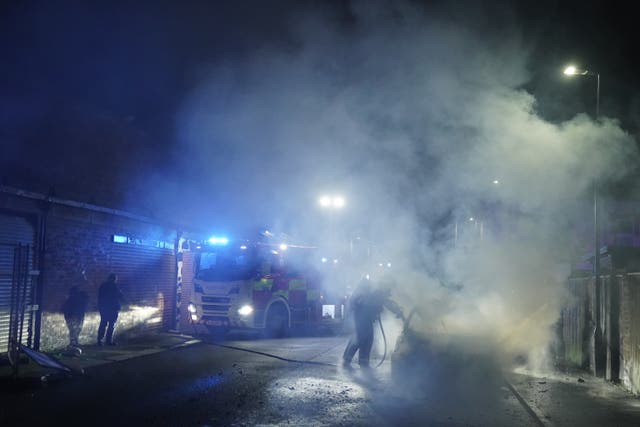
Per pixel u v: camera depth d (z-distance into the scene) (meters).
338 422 7.52
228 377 10.71
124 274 16.91
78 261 14.73
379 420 7.66
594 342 11.47
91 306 15.34
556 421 7.64
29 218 13.13
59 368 10.29
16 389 9.45
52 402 8.48
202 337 18.27
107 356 13.17
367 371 11.65
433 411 8.23
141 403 8.45
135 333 17.52
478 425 7.50
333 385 10.03
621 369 10.37
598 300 11.59
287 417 7.73
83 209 14.76
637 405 8.68
